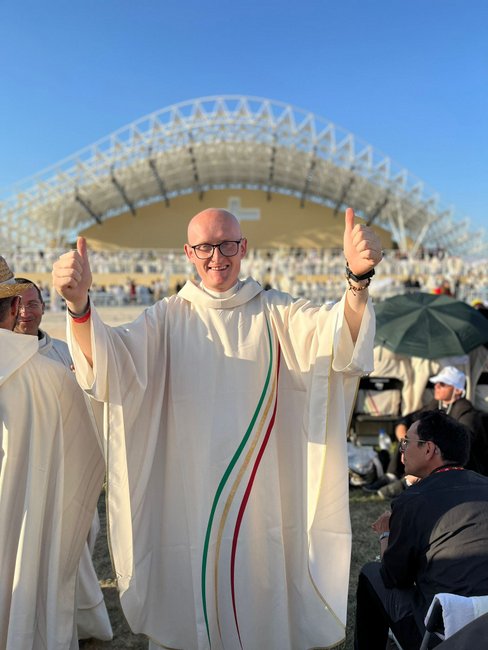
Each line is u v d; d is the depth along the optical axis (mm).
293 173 46219
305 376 2457
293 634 2477
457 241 46438
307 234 51094
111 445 2260
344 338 2197
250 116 39656
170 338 2451
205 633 2348
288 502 2492
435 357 5801
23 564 2150
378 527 2896
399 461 5398
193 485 2359
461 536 2209
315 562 2332
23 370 2193
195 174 47875
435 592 2215
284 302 2518
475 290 23812
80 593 2924
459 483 2400
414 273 31109
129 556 2340
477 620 1583
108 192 45625
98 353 2121
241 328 2418
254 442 2357
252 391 2369
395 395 6312
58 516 2271
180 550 2420
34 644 2270
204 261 2393
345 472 2324
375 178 42938
